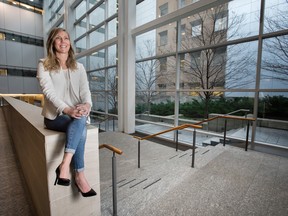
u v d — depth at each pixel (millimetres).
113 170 1463
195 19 4832
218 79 4523
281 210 1600
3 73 11945
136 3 6352
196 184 2055
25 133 1778
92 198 1429
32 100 13047
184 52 5047
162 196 1810
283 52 3365
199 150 3404
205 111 4918
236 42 4035
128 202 1709
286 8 3248
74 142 1104
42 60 1229
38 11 13359
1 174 2492
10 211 1742
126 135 5969
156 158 4082
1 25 11680
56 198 1218
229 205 1663
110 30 7469
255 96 3756
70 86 1282
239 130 4262
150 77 6230
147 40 6133
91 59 9016
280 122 3514
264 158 2885
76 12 9867
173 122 5594
